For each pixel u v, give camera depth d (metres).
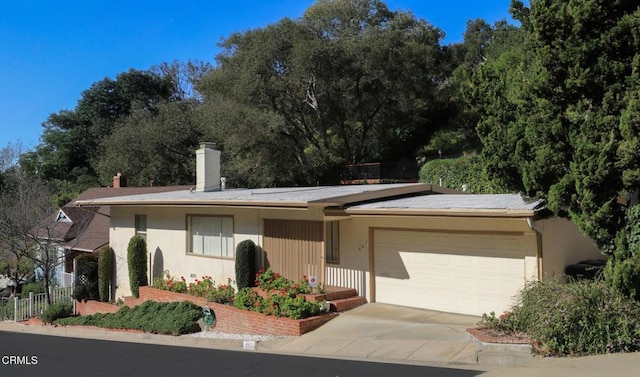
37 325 19.34
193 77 55.19
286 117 36.94
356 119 39.94
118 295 20.47
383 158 44.44
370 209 12.71
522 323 8.99
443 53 51.47
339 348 10.20
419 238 12.98
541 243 10.83
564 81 8.97
